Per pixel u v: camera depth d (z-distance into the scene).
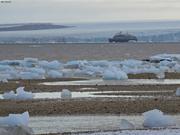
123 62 100.19
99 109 38.56
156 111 32.25
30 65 105.56
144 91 52.00
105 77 69.75
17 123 30.45
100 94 49.38
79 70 85.81
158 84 60.28
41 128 31.34
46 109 38.69
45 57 180.25
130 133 27.61
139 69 82.69
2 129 26.88
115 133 27.73
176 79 69.62
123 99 44.31
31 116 36.34
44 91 53.47
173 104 40.84
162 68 86.88
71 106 39.75
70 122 33.53
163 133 27.48
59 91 53.28
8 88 57.44
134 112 37.56
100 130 29.86
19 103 42.16
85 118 35.16
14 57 183.88
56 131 30.23
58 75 75.31
